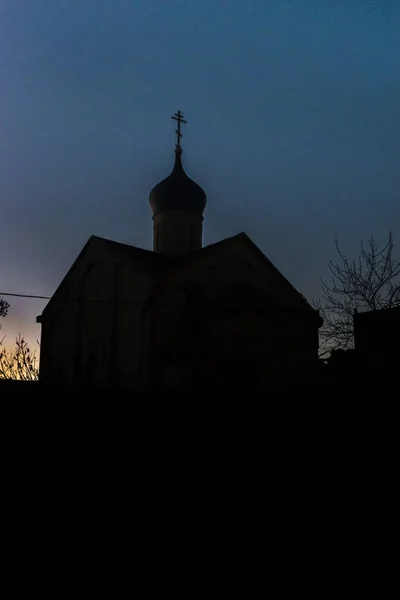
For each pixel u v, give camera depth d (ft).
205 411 30.35
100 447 26.22
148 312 59.06
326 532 22.61
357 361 52.90
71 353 68.69
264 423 30.37
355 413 32.55
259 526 22.74
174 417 29.37
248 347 55.36
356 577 19.43
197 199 81.61
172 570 19.25
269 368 54.80
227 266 66.59
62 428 26.96
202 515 22.99
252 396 34.40
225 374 55.06
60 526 20.99
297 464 27.86
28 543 19.81
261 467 27.14
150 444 27.09
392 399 34.19
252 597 17.93
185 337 59.41
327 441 30.01
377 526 23.16
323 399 34.17
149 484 24.40
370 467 28.22
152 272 61.00
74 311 69.77
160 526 21.85
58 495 22.80
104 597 17.35
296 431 30.35
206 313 57.98
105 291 65.72
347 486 26.48
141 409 29.63
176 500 23.71
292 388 52.16
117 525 21.54
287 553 20.95
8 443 25.21
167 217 80.79
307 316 58.34
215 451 27.61
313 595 18.20
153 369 57.31
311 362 57.77
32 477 23.56
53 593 17.33
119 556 19.71
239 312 56.29
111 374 61.67
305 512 24.11
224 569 19.60
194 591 18.11
